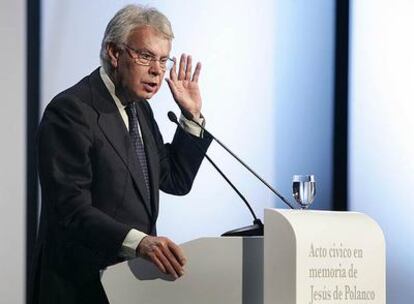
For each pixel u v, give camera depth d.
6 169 10.33
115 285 5.70
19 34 10.45
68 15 10.77
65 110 6.47
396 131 12.20
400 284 12.18
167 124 10.96
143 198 6.60
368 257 5.76
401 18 12.16
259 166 11.56
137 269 5.73
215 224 11.30
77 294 6.29
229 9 11.47
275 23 11.69
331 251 5.60
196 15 11.33
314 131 11.87
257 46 11.59
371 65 12.12
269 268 5.63
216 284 5.76
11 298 10.27
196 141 7.36
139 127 6.98
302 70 11.83
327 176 11.97
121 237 5.91
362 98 12.09
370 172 12.20
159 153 7.32
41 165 6.40
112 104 6.68
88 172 6.36
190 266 5.75
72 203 6.21
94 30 10.85
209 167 11.33
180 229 11.20
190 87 7.33
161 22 6.77
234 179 11.39
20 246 10.30
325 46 11.94
